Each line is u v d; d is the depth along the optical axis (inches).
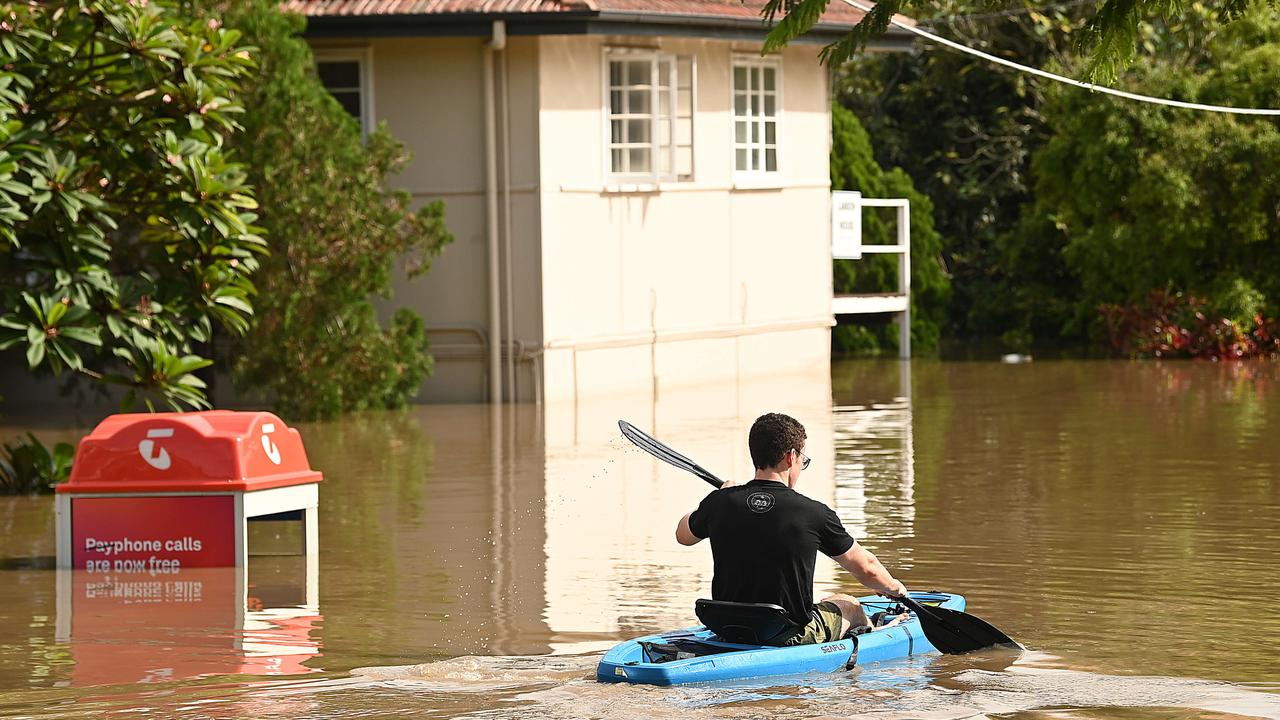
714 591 580.7
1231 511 908.0
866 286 2206.0
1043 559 783.1
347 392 1445.6
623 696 529.7
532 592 722.2
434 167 1551.4
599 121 1576.0
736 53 1697.8
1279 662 581.6
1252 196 1994.3
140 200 1032.8
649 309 1633.9
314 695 541.3
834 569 773.9
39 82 1007.6
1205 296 2042.3
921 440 1246.3
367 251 1400.1
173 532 792.3
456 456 1186.0
